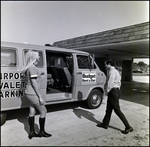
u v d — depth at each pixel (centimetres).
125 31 744
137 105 581
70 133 319
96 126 359
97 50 1066
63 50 435
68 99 443
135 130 345
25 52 361
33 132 295
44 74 377
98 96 513
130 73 1728
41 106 287
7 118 396
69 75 472
